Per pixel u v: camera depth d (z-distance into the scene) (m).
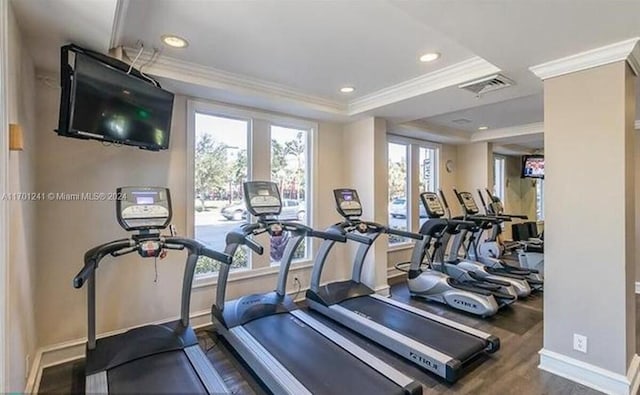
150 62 2.92
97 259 2.25
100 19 1.96
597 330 2.48
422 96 3.62
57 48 2.35
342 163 5.05
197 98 3.65
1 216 1.53
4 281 1.56
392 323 3.35
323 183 4.82
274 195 3.49
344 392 2.20
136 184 3.28
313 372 2.43
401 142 6.11
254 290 4.15
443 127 6.09
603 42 2.31
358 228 4.00
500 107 4.72
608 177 2.43
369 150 4.67
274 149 4.43
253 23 2.36
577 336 2.57
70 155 2.95
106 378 2.21
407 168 6.34
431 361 2.67
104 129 2.34
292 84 3.67
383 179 4.75
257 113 4.12
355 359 2.61
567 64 2.58
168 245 2.61
